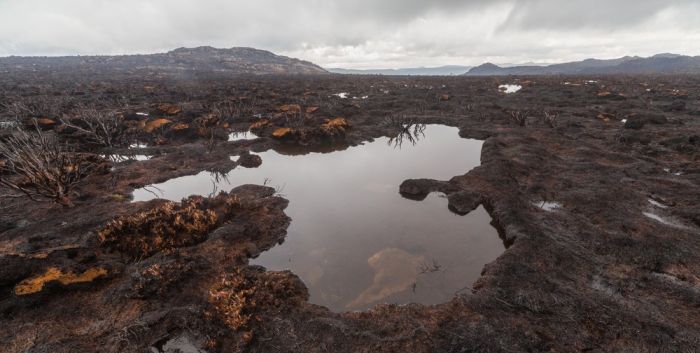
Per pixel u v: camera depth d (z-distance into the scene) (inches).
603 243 388.2
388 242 438.3
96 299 310.2
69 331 276.5
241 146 892.6
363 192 612.7
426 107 1467.8
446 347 257.6
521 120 1048.2
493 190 556.1
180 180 661.9
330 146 942.4
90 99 1600.6
